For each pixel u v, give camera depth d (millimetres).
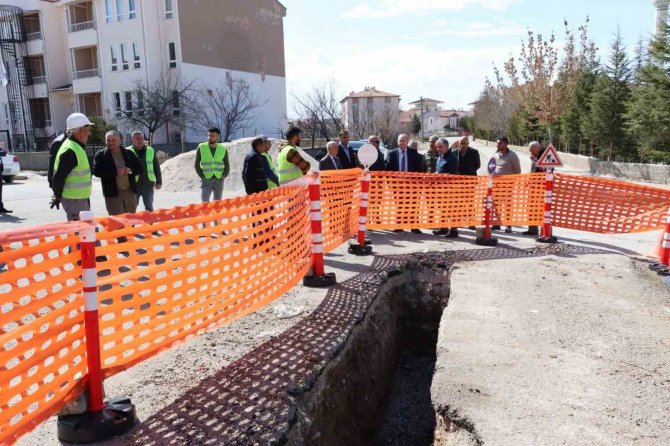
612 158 27703
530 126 40938
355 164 9836
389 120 43375
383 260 7125
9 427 2600
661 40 21844
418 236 9000
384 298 6125
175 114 34219
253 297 4727
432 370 6465
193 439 2988
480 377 3932
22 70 39906
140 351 3480
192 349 4246
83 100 38188
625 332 4793
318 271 6055
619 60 26453
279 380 3707
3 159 20516
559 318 5109
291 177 7312
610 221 8859
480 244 8203
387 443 4926
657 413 3465
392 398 5727
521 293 5828
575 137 33219
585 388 3779
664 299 5703
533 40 28469
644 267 6918
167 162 19125
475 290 5918
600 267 6879
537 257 7414
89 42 36031
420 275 6945
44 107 41156
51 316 2855
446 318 5180
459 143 9336
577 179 8891
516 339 4617
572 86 28438
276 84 43531
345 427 4180
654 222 8586
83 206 6270
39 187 19234
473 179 8766
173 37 34344
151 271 3586
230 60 38281
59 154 6051
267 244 4938
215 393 3523
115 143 7383
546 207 8430
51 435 3068
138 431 3068
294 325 4777
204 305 4094
